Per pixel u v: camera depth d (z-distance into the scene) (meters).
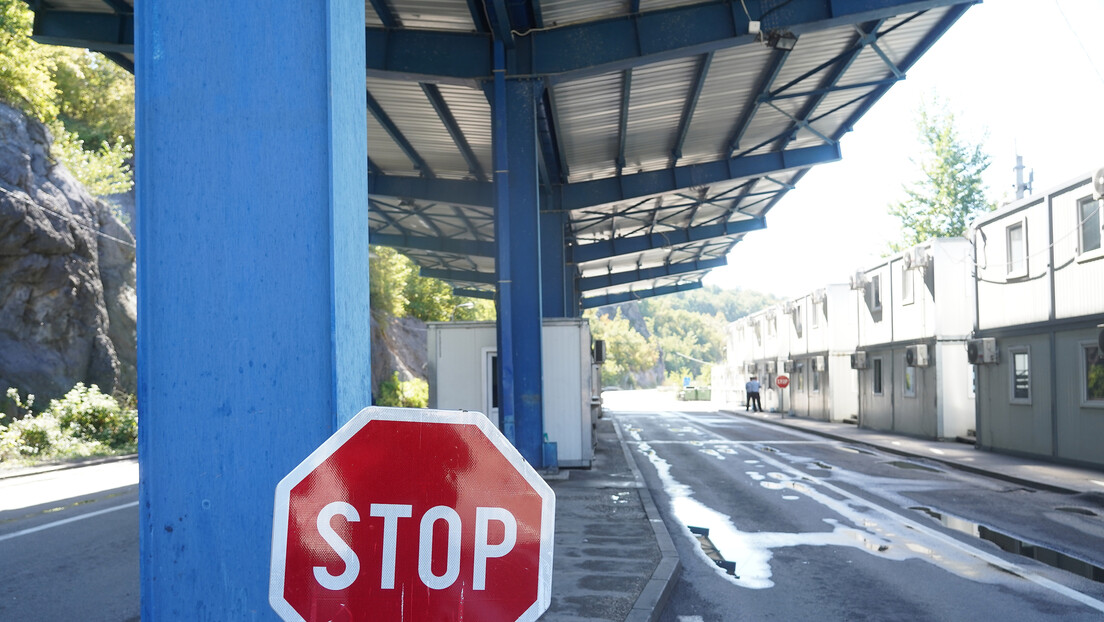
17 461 18.47
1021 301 18.30
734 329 64.75
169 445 1.76
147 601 1.74
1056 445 16.72
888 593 6.89
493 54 13.51
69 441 21.25
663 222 30.78
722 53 15.12
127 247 29.56
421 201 23.89
